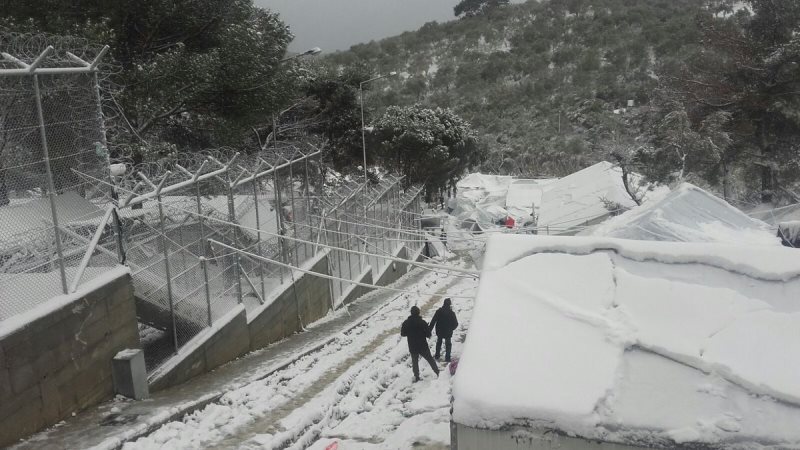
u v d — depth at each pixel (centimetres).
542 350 472
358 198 2523
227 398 988
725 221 1016
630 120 3159
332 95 4078
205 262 1199
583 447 419
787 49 2395
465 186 6294
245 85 2089
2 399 714
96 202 954
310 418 917
